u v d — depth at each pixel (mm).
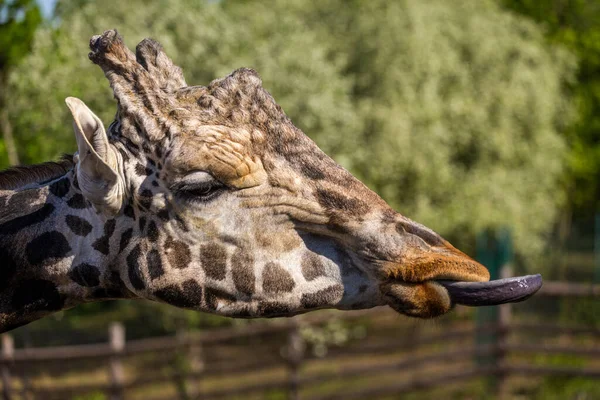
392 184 35812
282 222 5656
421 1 38875
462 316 34000
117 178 5559
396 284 5562
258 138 5621
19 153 15102
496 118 39469
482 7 42094
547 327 23422
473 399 24547
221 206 5617
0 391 18562
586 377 23000
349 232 5605
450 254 5629
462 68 38531
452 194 37344
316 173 5680
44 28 15375
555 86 42750
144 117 5648
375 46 36156
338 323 33125
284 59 26969
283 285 5668
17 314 6016
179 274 5680
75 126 5270
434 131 35719
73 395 19938
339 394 22562
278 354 29188
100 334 27844
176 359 24703
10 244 5969
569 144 52344
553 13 57875
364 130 35156
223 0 33438
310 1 39000
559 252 45625
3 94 14789
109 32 5824
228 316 5789
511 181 39062
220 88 5730
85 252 5906
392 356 30734
